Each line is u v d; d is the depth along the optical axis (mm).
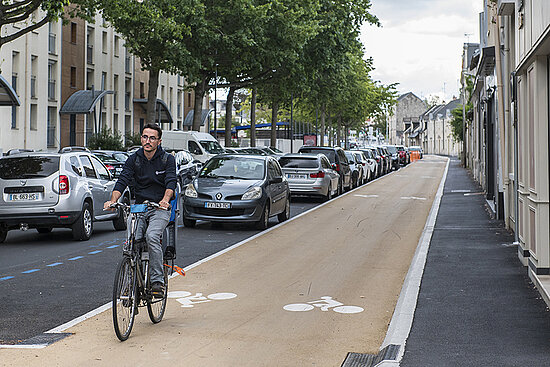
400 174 49125
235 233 15906
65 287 9617
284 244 14133
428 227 16375
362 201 25766
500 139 16188
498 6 13180
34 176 13984
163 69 36156
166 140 37031
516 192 13023
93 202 14945
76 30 44812
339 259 12273
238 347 6551
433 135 140375
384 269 11273
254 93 50688
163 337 6867
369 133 124875
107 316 7762
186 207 16484
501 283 9367
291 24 38000
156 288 7160
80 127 45906
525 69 10250
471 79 49031
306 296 9039
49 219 13953
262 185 16641
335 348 6586
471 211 20531
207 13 36438
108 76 49469
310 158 25422
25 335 6988
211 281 10031
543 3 8000
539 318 7387
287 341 6809
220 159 17609
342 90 52719
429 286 9195
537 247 9000
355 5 44375
